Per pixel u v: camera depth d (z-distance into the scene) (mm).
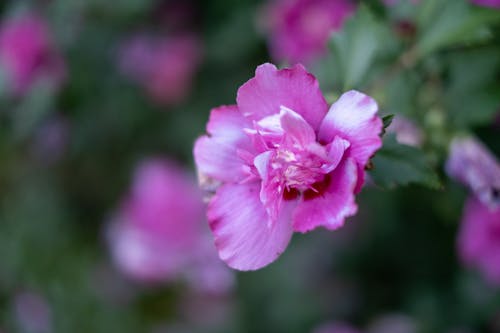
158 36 838
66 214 979
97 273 936
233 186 447
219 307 883
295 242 825
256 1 779
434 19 529
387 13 539
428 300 748
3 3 864
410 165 461
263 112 441
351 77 524
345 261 809
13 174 951
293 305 831
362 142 425
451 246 743
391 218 753
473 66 541
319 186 436
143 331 903
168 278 860
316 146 428
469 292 712
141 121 875
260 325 847
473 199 564
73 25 803
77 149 913
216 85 834
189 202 842
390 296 800
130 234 852
